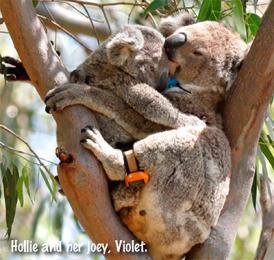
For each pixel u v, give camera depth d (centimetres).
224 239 833
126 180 768
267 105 829
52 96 771
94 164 751
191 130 816
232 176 852
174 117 827
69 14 1501
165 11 1147
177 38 886
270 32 805
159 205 786
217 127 856
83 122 768
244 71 833
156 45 867
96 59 844
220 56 891
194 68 890
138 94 823
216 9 973
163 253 816
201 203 804
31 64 791
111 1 1605
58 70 802
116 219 777
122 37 812
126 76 835
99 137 760
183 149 797
